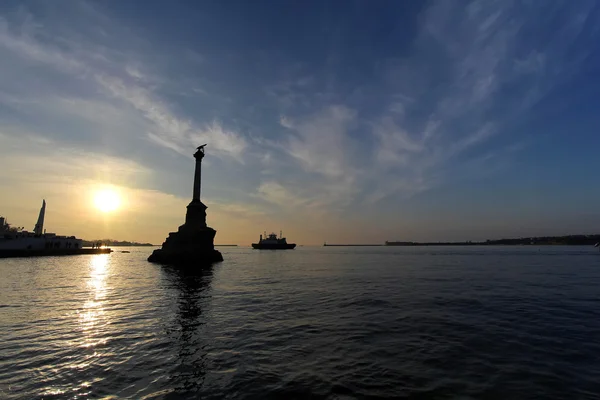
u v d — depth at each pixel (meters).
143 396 8.80
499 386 9.22
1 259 84.06
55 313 19.73
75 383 9.63
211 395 8.81
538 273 46.00
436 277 41.47
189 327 16.19
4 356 11.95
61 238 108.12
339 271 53.47
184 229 75.69
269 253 162.38
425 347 12.69
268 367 10.77
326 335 14.52
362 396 8.66
